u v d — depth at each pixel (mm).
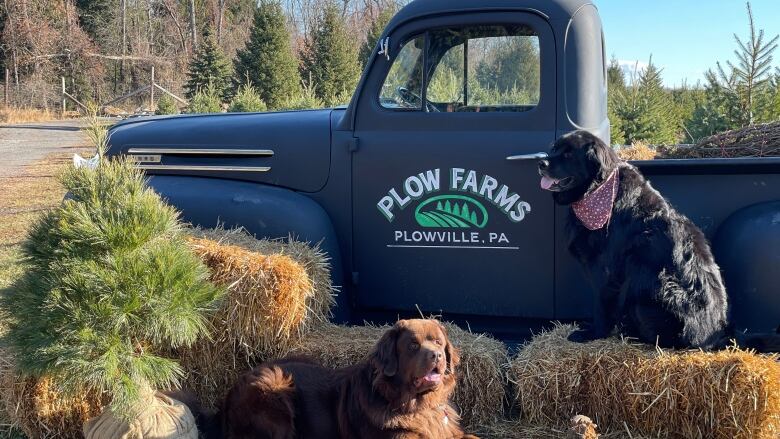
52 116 39750
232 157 4238
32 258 3049
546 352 3428
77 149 21438
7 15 43969
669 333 3301
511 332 3939
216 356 3662
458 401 3484
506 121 3738
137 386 2979
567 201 3492
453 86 3877
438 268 3900
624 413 3291
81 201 3115
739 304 3525
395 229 3934
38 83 41344
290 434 3199
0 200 11852
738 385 3029
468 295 3883
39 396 3395
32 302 2943
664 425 3225
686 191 3668
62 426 3479
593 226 3422
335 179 4016
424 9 3850
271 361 3482
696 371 3111
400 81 3918
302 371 3410
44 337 2908
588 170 3391
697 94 14078
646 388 3213
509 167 3707
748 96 9430
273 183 4160
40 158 18938
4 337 3090
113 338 2957
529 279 3789
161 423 3051
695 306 3246
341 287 3984
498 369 3514
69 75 44969
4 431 3605
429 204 3854
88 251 2994
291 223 3939
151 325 3000
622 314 3438
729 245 3510
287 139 4117
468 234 3820
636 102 10867
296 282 3539
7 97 40562
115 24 50906
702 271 3293
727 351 3219
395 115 3898
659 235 3320
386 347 3043
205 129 4340
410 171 3857
